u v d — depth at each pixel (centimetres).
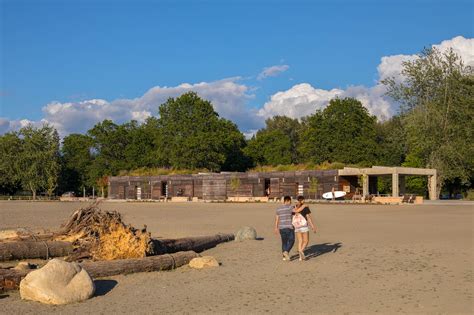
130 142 9444
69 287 1016
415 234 2055
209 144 8306
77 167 9750
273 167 6500
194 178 6712
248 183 6225
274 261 1480
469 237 1922
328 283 1152
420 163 7144
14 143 8231
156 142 9094
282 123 12019
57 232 1709
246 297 1032
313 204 4894
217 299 1020
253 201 5847
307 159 8619
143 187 7231
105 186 8619
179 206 4872
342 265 1376
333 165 5934
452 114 5938
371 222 2695
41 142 8256
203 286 1152
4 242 1555
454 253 1520
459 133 5903
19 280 1127
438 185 5947
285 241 1471
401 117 6259
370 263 1392
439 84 6028
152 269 1356
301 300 998
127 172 7931
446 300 973
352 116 8044
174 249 1673
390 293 1042
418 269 1289
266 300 1002
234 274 1293
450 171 5881
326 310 917
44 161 8175
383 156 8488
